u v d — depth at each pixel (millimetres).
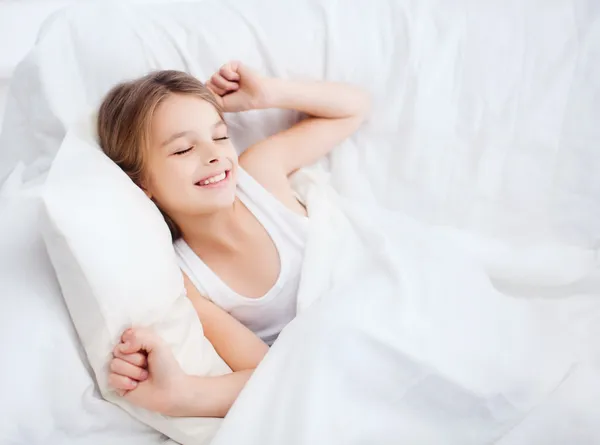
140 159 919
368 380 765
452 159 1112
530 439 741
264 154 1072
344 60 1125
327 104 1082
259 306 996
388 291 865
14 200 847
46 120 1029
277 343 811
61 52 1053
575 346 875
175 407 781
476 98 1093
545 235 1099
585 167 1078
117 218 779
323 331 771
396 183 1139
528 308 928
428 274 899
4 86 1389
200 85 976
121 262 757
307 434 688
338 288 868
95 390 783
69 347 755
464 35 1098
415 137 1108
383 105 1135
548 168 1088
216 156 905
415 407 771
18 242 782
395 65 1120
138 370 768
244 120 1137
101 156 878
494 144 1090
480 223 1115
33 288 754
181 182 904
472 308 868
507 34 1086
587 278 1015
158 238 844
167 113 906
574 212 1095
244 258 1003
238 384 822
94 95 1070
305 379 737
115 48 1069
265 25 1121
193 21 1112
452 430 771
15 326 722
